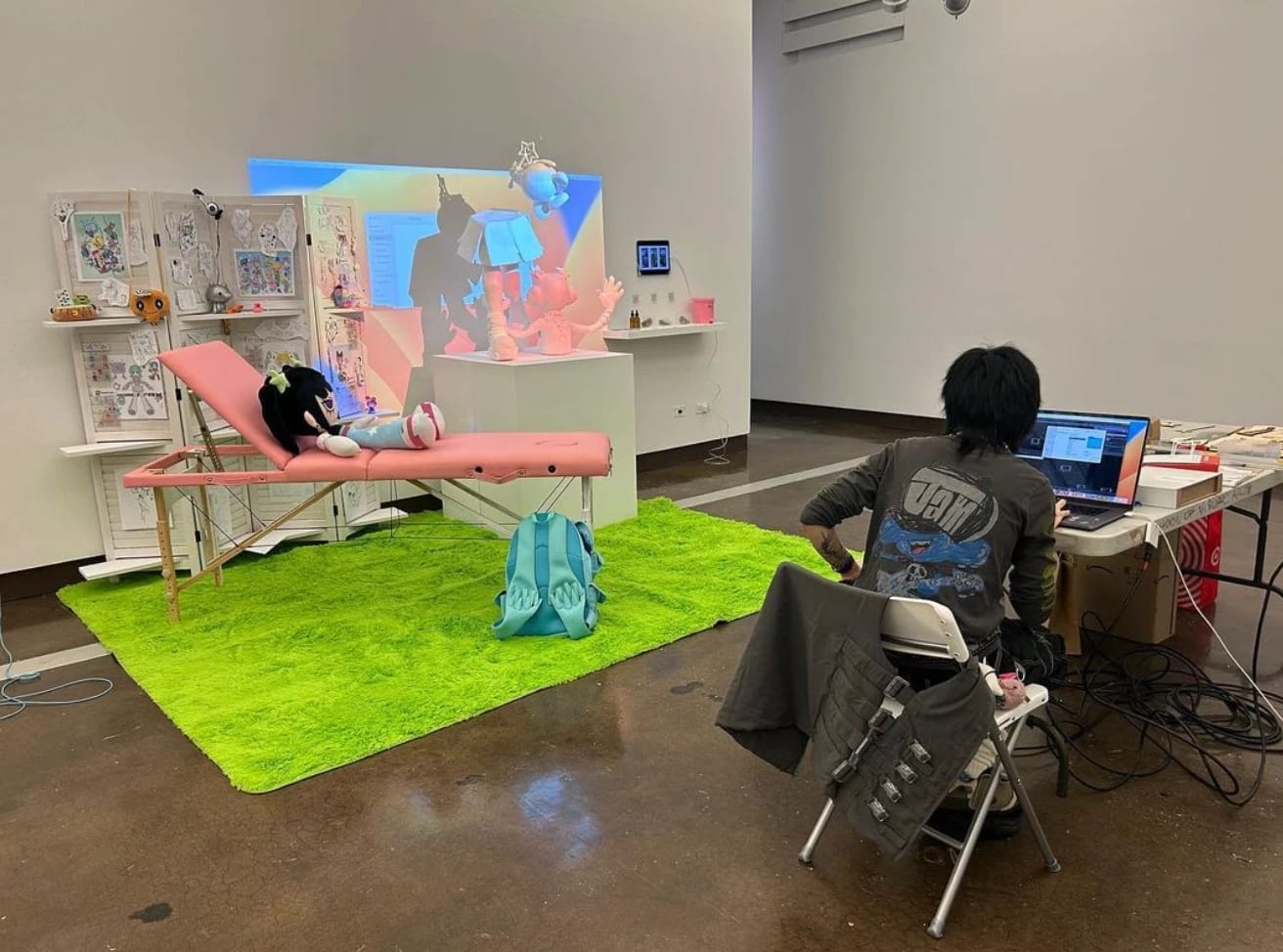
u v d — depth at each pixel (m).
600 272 5.89
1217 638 3.30
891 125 7.45
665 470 6.48
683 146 6.32
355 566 4.31
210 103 4.27
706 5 6.29
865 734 1.80
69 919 1.97
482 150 5.23
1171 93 5.84
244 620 3.64
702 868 2.10
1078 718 2.77
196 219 4.12
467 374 4.75
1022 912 1.93
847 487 2.20
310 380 3.65
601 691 3.02
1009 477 2.01
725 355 6.89
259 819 2.33
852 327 8.09
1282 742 2.61
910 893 2.00
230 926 1.94
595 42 5.67
